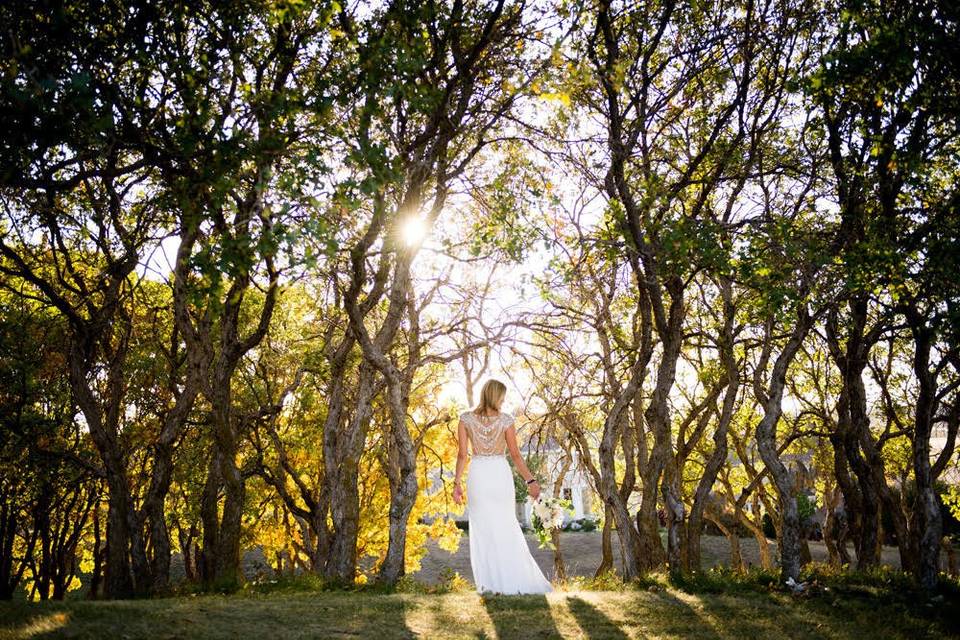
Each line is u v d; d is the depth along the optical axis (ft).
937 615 25.22
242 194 28.63
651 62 39.81
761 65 38.01
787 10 35.73
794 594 27.66
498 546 27.02
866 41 27.20
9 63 19.88
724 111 39.70
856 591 28.60
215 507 47.03
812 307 32.17
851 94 28.12
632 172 37.14
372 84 21.57
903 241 29.04
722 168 37.68
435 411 70.95
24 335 53.36
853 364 40.16
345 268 31.78
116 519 41.14
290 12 22.38
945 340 28.14
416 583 31.83
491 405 27.55
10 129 20.54
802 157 40.19
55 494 68.44
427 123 34.47
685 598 26.12
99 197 34.81
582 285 43.91
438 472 85.66
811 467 87.40
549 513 46.32
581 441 56.65
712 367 57.41
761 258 28.76
